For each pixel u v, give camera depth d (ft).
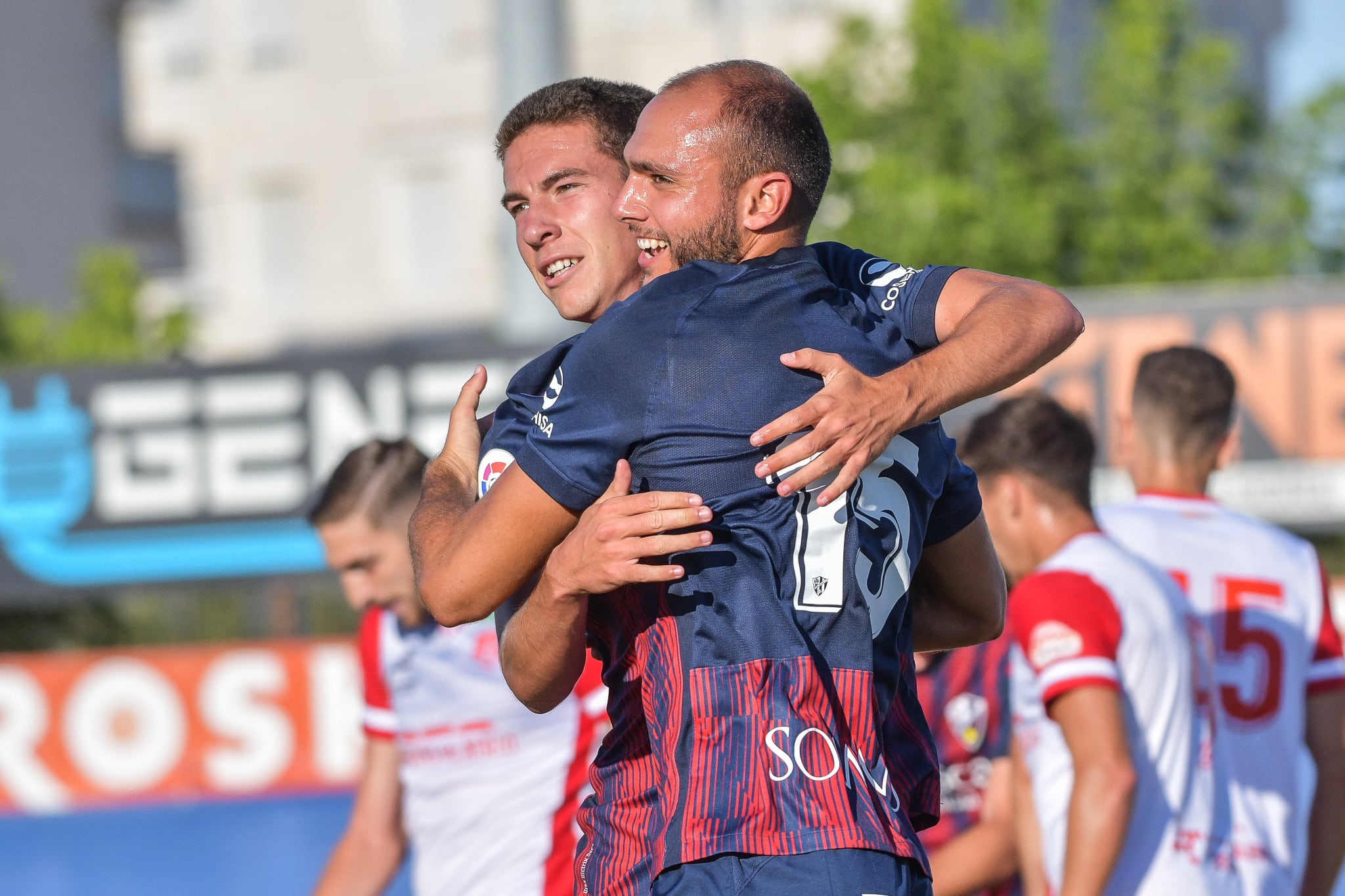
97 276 131.54
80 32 189.88
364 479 32.12
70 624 85.66
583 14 171.22
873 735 16.92
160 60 196.95
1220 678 30.35
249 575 74.38
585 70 171.32
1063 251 110.11
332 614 81.76
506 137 23.39
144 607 85.92
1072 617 28.12
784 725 16.39
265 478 74.33
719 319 16.81
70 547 74.95
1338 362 70.08
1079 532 30.45
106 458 74.95
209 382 74.64
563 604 16.85
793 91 17.89
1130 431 33.40
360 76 190.19
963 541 19.26
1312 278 114.21
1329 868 31.58
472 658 31.99
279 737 75.56
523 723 32.04
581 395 16.89
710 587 16.63
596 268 22.56
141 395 75.05
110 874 66.54
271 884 65.31
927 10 110.42
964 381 16.34
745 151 17.49
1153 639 28.53
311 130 192.54
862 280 18.44
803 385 16.57
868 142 109.40
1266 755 30.27
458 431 19.89
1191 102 114.73
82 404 75.10
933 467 18.08
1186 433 32.27
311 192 192.75
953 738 34.22
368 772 34.24
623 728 17.72
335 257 191.62
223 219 195.52
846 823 16.25
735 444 16.48
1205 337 70.95
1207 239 112.27
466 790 32.30
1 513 75.20
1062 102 127.24
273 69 193.88
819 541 16.65
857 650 16.88
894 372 16.17
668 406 16.55
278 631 77.25
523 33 70.28
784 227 17.76
